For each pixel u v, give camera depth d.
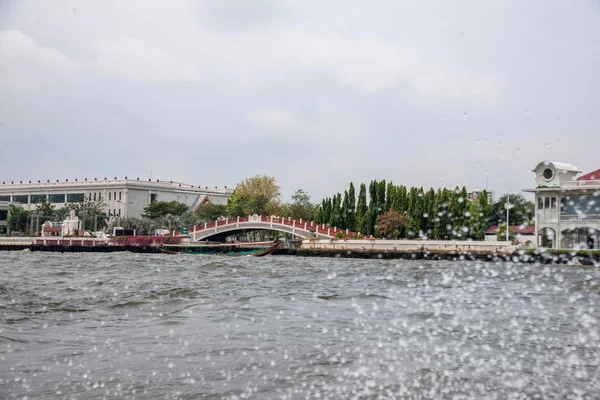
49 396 9.19
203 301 20.00
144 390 9.48
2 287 23.94
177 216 104.31
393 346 12.54
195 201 131.38
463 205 58.03
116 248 79.25
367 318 16.33
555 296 21.44
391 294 22.36
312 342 13.02
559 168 49.78
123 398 9.12
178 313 17.34
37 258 56.12
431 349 12.21
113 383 9.85
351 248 60.25
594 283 26.58
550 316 16.48
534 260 46.97
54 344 12.84
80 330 14.55
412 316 16.62
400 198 67.94
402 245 57.22
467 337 13.53
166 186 129.00
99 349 12.37
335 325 15.20
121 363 11.16
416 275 33.16
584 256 44.94
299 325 15.17
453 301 20.00
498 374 10.26
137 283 27.12
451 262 49.34
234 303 19.52
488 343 12.81
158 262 48.00
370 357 11.56
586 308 18.20
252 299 20.64
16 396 9.20
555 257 46.22
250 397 9.17
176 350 12.26
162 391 9.44
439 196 61.59
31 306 18.58
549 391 9.36
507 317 16.38
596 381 9.89
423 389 9.47
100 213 110.94
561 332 14.07
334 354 11.83
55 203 130.75
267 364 11.06
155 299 20.47
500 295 22.00
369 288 25.11
